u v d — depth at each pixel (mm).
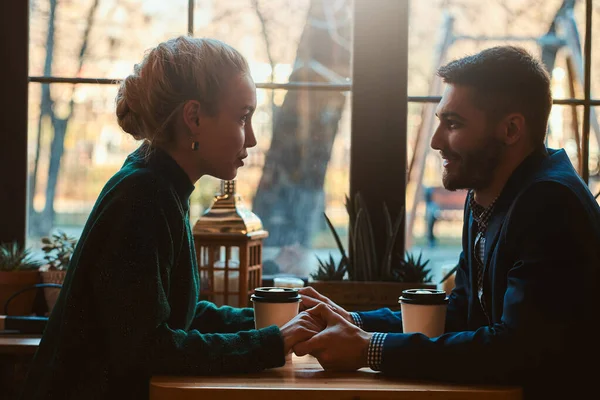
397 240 2346
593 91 2453
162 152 1391
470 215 1654
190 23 2516
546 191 1345
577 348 1317
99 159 2545
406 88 2342
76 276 1292
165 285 1310
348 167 2500
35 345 1816
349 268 2225
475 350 1278
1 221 2359
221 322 1652
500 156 1454
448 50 2504
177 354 1274
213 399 1198
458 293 1702
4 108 2354
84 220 2551
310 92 2529
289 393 1201
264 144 2574
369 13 2344
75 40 2490
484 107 1434
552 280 1289
